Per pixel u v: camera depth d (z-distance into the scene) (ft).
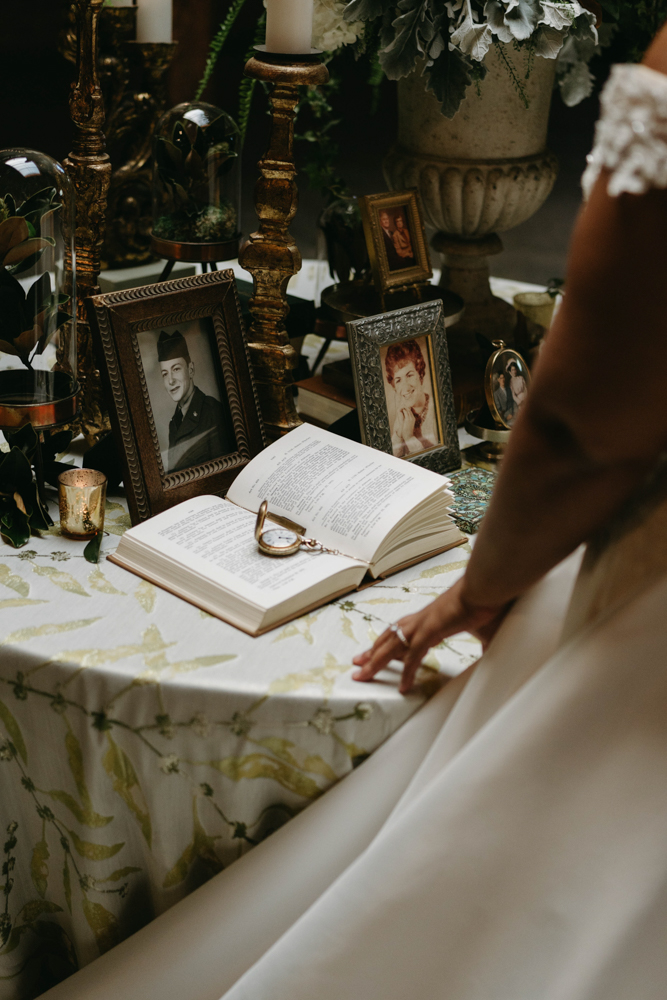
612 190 1.71
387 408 4.45
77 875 3.56
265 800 3.31
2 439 4.73
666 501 2.25
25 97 21.61
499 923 2.50
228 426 4.39
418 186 5.65
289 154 4.34
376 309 5.17
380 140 21.25
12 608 3.45
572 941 2.44
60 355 4.42
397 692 3.16
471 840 2.49
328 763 3.19
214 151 4.90
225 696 3.10
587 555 2.56
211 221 5.01
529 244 16.96
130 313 3.95
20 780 3.54
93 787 3.32
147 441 4.02
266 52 4.12
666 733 2.30
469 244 5.87
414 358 4.57
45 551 3.84
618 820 2.35
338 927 2.65
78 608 3.48
